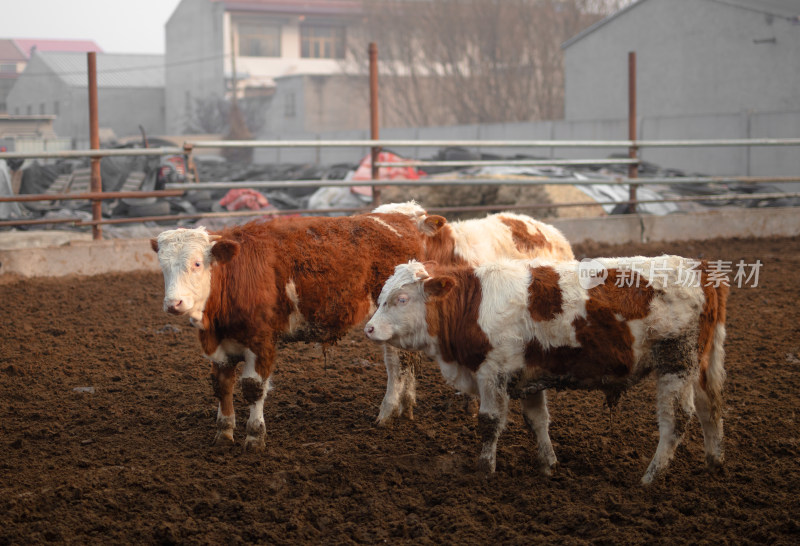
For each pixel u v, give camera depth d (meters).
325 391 7.18
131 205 17.20
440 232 6.72
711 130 27.00
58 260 12.52
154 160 17.88
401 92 54.59
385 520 4.86
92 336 9.10
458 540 4.55
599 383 5.22
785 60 26.14
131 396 7.11
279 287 5.88
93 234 13.02
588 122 32.34
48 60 73.38
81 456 5.81
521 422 6.46
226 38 63.78
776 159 24.75
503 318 5.11
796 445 5.75
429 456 5.79
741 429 6.12
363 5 62.09
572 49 35.72
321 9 64.94
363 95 56.19
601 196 17.45
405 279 5.31
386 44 58.59
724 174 26.55
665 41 30.88
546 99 51.00
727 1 27.98
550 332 5.09
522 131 35.59
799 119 24.03
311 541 4.64
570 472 5.46
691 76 29.83
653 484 5.14
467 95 53.28
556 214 16.48
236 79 63.19
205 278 5.51
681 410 5.09
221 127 60.44
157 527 4.70
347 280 6.14
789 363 7.75
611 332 5.04
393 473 5.47
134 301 10.88
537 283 5.11
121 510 4.98
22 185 20.14
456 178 17.83
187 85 68.00
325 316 6.13
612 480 5.33
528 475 5.48
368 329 5.32
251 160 53.53
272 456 5.79
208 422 6.52
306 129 55.06
